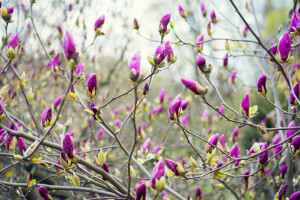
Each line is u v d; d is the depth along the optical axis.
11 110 3.31
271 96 4.71
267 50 1.90
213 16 2.56
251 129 3.87
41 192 1.66
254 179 3.27
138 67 1.26
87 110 1.46
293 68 2.73
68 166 1.58
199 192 2.24
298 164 2.96
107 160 3.46
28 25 3.30
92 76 1.42
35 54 3.58
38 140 1.55
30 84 3.28
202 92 1.54
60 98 2.09
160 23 1.68
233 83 3.04
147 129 3.77
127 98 4.72
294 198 1.55
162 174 1.26
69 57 1.23
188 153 4.16
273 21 5.04
